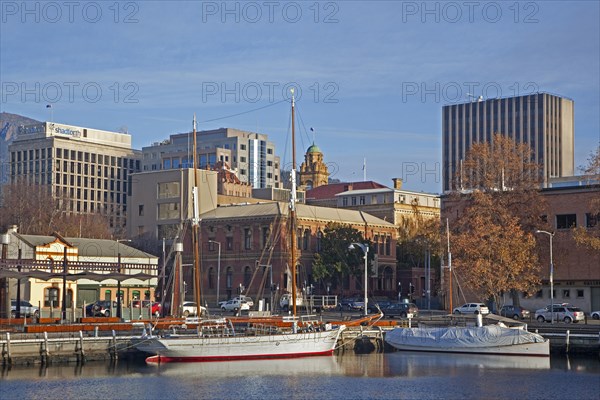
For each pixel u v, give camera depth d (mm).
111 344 91688
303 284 180625
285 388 79500
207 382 82000
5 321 95625
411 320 118062
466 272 131125
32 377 81250
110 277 102625
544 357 100500
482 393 77250
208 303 195250
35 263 107000
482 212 134750
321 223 197125
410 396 75938
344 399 74625
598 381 83250
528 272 131000
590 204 131750
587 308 139000
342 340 108500
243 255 191750
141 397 73938
